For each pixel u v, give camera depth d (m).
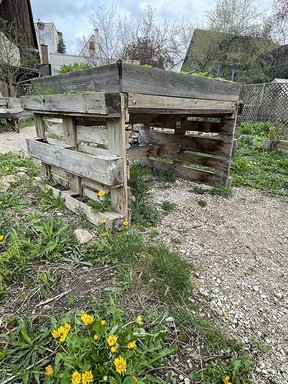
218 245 2.17
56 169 2.69
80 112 1.94
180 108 2.23
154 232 2.19
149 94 1.92
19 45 11.20
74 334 1.07
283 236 2.43
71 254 1.76
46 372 1.00
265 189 3.56
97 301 1.39
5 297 1.41
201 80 2.36
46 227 1.85
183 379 1.10
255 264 1.98
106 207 2.10
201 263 1.90
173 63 14.10
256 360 1.25
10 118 6.46
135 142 3.94
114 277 1.59
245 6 15.73
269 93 9.01
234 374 1.13
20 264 1.59
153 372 1.10
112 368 0.96
